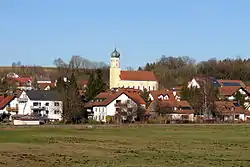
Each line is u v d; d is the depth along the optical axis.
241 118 159.25
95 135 86.88
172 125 120.50
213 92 167.62
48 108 154.38
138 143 71.56
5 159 48.62
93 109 152.38
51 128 102.94
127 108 140.50
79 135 86.19
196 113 157.25
